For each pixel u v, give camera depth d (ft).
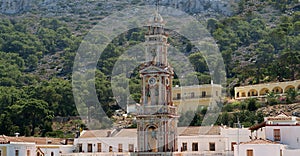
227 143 525.75
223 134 528.22
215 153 479.00
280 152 464.24
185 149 535.19
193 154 481.87
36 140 611.88
